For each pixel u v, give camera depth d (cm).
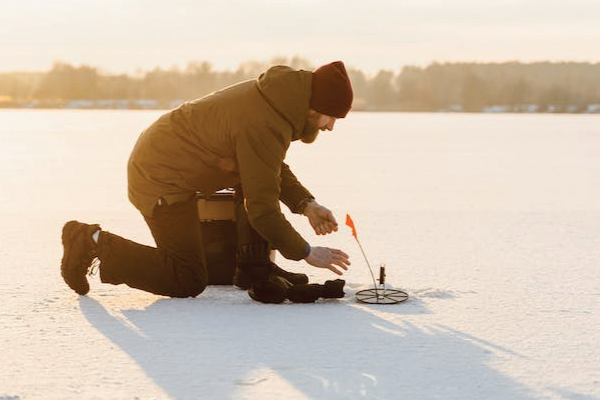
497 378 389
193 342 441
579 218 979
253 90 515
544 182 1441
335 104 511
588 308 527
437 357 420
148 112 7306
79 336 452
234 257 582
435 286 589
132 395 364
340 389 372
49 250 730
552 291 577
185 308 515
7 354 420
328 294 534
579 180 1485
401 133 3462
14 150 2244
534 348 438
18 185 1329
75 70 11931
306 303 532
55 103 11750
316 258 518
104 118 5181
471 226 902
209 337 451
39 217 955
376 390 371
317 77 513
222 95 523
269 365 404
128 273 523
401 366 405
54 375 389
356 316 500
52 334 455
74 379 384
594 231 871
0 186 1313
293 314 503
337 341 445
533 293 570
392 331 466
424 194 1234
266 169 509
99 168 1675
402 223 923
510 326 480
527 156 2131
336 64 515
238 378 386
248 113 509
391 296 542
